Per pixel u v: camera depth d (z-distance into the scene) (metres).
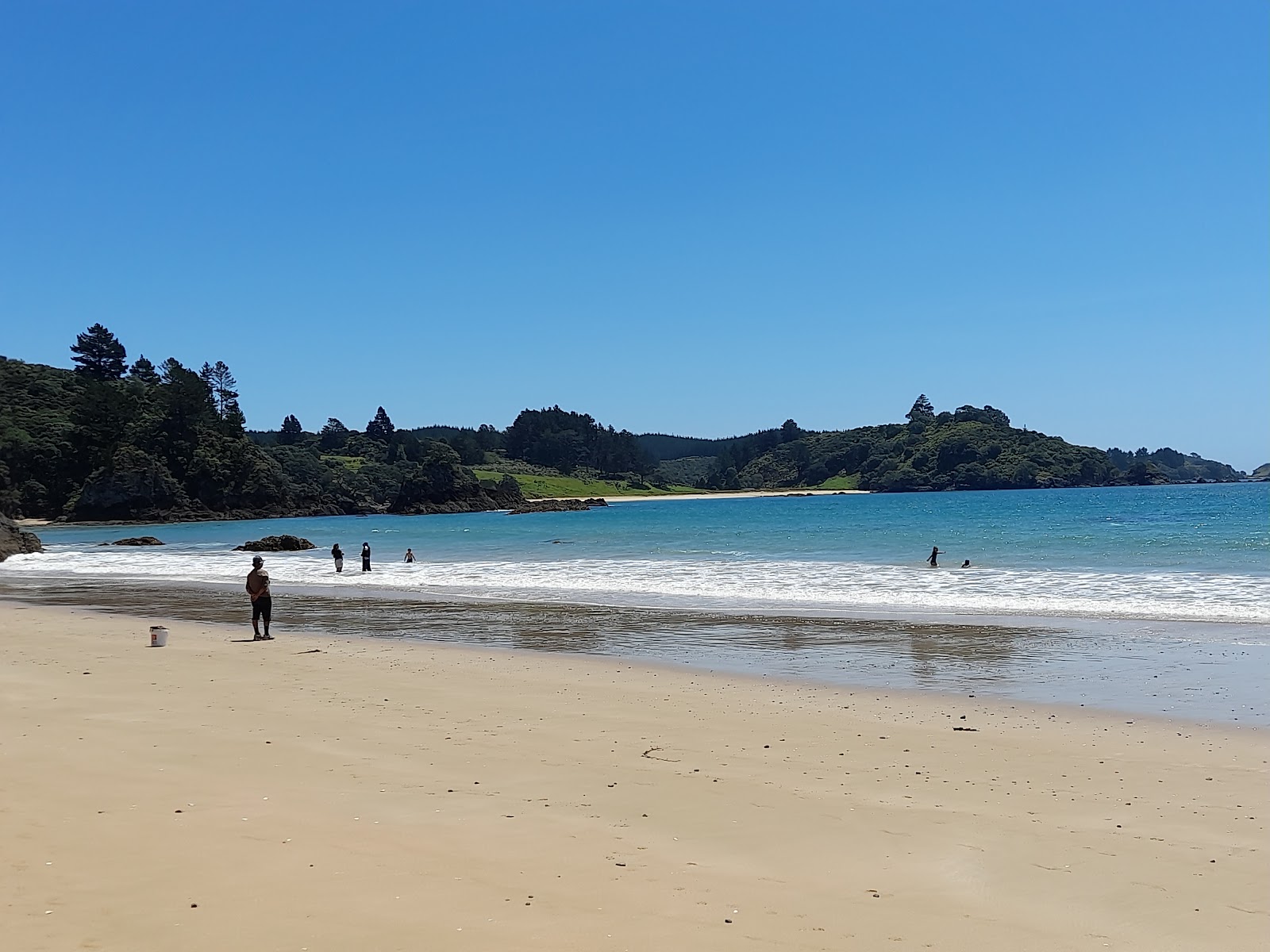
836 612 24.72
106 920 6.07
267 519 149.88
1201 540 45.50
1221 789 9.44
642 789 9.34
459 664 17.61
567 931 5.99
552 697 14.23
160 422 148.12
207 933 5.88
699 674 16.33
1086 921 6.28
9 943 5.69
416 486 175.12
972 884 6.93
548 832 7.99
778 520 93.88
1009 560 37.88
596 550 52.97
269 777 9.62
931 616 23.70
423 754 10.70
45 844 7.54
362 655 18.77
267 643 20.77
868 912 6.38
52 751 10.62
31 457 140.50
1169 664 16.59
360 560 50.53
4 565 52.69
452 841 7.73
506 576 37.47
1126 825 8.31
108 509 134.00
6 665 17.30
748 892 6.71
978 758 10.68
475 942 5.80
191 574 43.16
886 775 9.93
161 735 11.47
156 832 7.86
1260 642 18.72
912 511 106.94
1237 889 6.84
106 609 28.59
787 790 9.32
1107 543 45.50
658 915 6.28
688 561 42.22
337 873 6.95
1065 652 18.03
